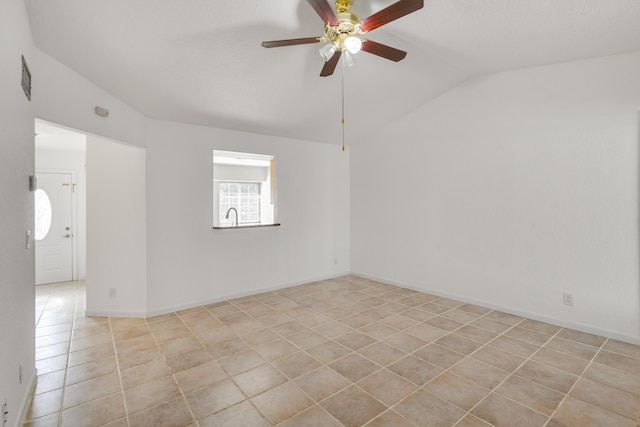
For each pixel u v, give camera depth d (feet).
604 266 10.11
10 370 5.66
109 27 7.47
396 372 8.23
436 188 14.47
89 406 6.95
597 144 10.13
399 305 13.38
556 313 11.12
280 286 15.99
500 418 6.51
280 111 13.16
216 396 7.29
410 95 13.67
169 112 11.91
